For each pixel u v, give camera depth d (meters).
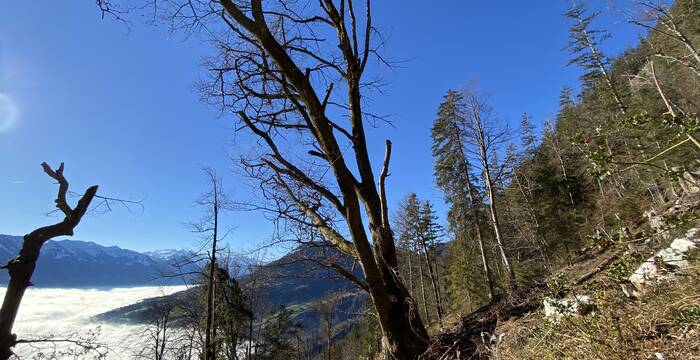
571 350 3.86
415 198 36.00
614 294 4.25
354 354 40.94
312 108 6.23
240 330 26.31
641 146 10.80
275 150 6.55
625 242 3.57
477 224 22.69
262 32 6.00
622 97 33.75
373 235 6.98
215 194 18.42
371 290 6.36
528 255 28.05
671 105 2.91
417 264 41.75
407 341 6.27
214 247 18.25
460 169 24.05
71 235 4.14
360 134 7.25
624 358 3.27
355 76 7.07
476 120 20.22
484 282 27.95
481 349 6.38
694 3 21.48
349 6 7.04
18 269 3.77
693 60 18.78
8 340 3.66
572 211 26.78
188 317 23.59
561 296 5.46
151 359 25.59
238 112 6.55
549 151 35.34
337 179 6.22
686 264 4.23
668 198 16.52
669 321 3.40
